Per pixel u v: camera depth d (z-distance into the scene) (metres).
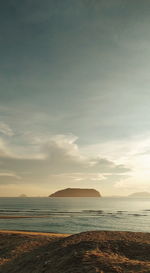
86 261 13.34
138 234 22.28
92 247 16.98
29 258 18.50
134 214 103.81
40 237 31.78
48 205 191.00
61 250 17.78
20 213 103.88
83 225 62.66
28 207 158.75
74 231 51.84
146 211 126.81
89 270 11.69
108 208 155.38
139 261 13.69
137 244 17.86
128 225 64.25
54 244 20.95
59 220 74.44
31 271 14.95
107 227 59.59
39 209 136.88
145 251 16.16
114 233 22.88
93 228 57.25
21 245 26.12
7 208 146.62
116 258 14.08
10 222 68.56
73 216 89.62
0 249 25.59
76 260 13.86
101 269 11.62
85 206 178.62
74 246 17.81
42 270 14.27
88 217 86.31
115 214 102.69
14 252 23.11
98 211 122.44
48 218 80.69
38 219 77.25
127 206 187.88
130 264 12.41
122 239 19.50
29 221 71.19
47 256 17.25
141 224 66.62
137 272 10.80
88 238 20.52
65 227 58.34
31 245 25.91
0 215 92.62
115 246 17.34
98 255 14.47
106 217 87.12
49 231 51.44
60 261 14.80
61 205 192.38
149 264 12.31
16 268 16.88
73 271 12.09
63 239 22.02
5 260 20.52
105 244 17.77
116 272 11.11
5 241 29.75
